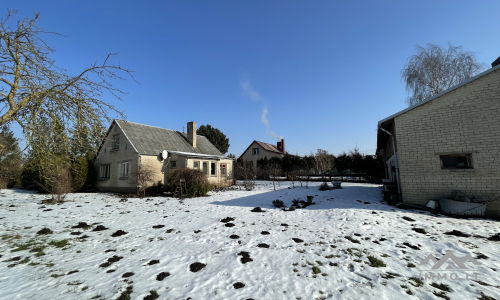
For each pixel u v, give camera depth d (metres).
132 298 3.24
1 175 16.11
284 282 3.62
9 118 5.00
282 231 6.41
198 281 3.71
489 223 6.66
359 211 8.17
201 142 25.09
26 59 5.26
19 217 8.86
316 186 17.66
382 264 4.21
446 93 8.55
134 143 17.53
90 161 19.84
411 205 8.52
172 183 14.67
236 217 8.24
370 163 22.06
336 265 4.21
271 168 30.69
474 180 7.93
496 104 7.81
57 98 5.31
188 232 6.54
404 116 9.20
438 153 8.52
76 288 3.56
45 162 6.10
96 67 5.63
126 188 17.52
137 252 5.09
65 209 10.59
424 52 19.56
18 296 3.35
